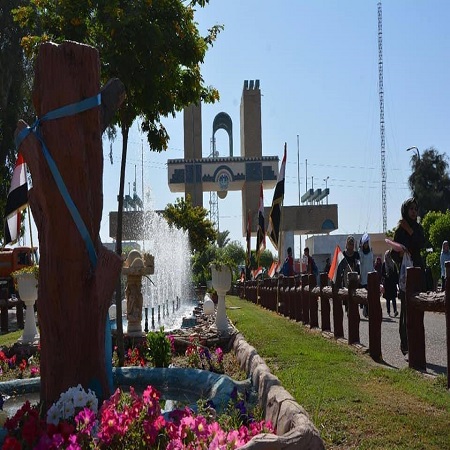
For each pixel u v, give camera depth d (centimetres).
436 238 3447
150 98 873
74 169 482
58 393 470
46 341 475
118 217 916
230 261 1168
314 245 5644
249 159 8056
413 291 738
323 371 720
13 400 616
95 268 486
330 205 7562
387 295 1631
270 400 479
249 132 8356
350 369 736
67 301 477
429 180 5156
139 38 834
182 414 392
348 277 996
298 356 850
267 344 1002
